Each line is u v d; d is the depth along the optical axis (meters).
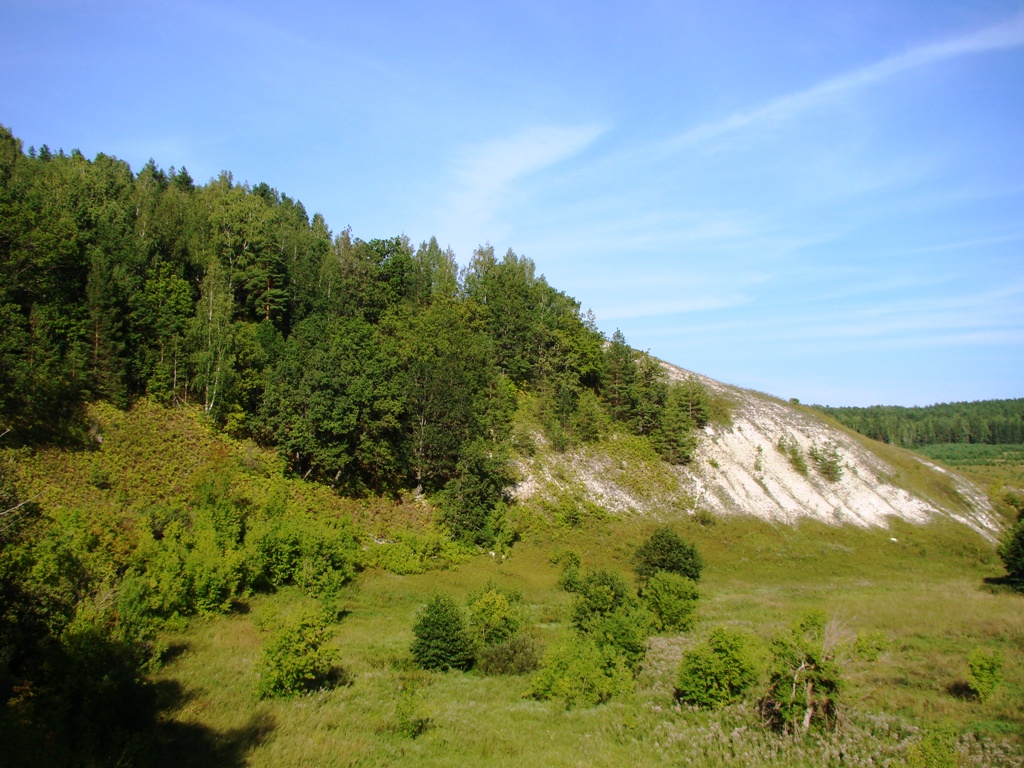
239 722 16.02
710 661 19.44
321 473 46.22
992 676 18.59
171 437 41.94
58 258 43.88
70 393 40.22
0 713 13.13
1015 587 43.97
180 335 48.88
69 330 42.06
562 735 17.50
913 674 21.98
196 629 25.12
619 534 52.38
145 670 18.88
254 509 37.59
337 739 15.52
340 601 32.84
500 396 60.06
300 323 56.88
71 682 14.42
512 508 51.12
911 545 61.53
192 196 83.44
